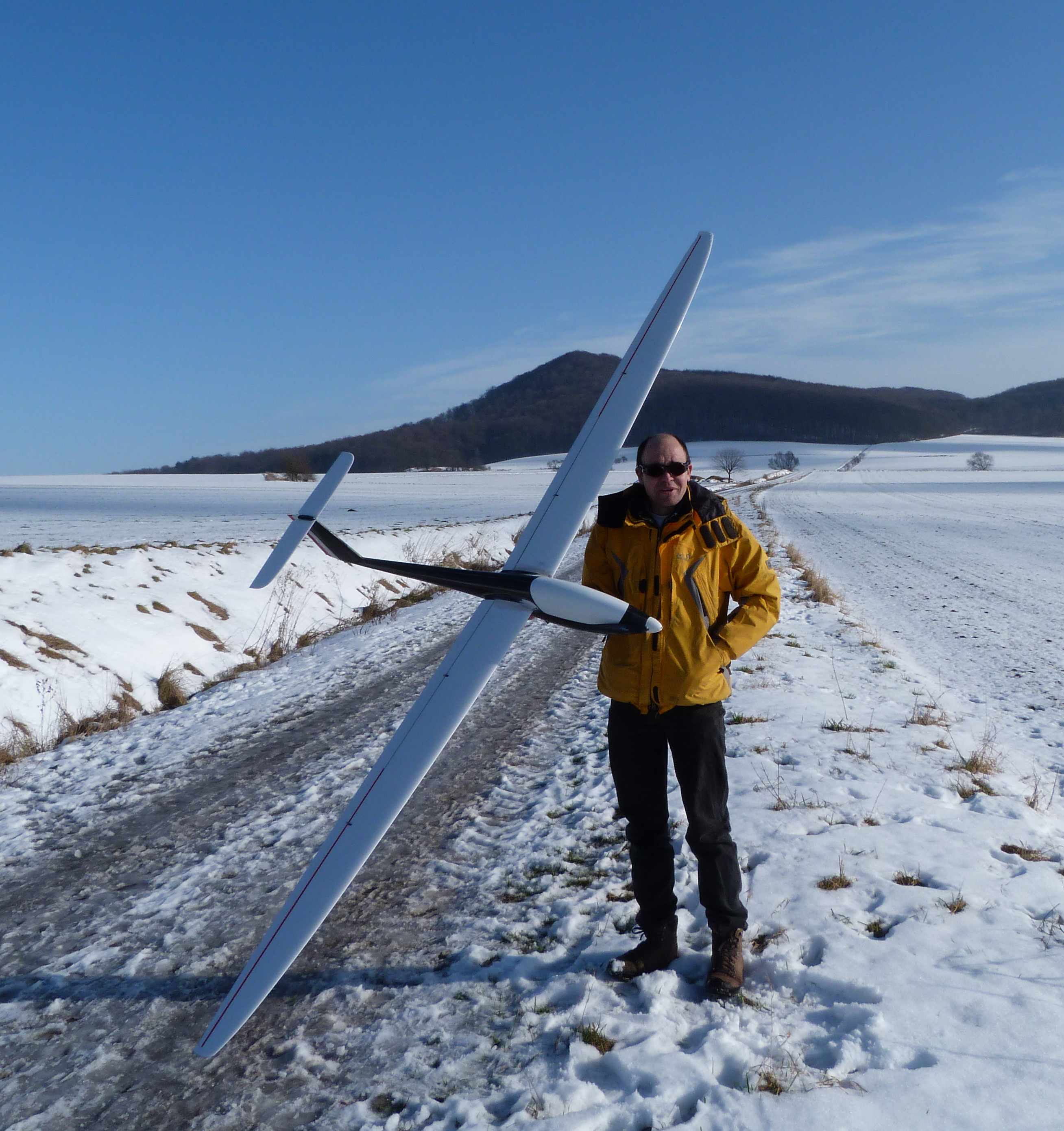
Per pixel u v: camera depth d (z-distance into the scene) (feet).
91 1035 9.79
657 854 9.89
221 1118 8.20
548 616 9.10
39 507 154.71
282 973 6.90
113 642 29.37
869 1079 7.72
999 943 9.78
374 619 42.42
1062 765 18.90
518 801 16.90
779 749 18.21
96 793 18.72
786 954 10.01
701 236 11.37
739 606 9.86
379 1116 8.00
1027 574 58.70
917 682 26.32
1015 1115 7.15
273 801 17.53
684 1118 7.50
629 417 10.26
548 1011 9.43
